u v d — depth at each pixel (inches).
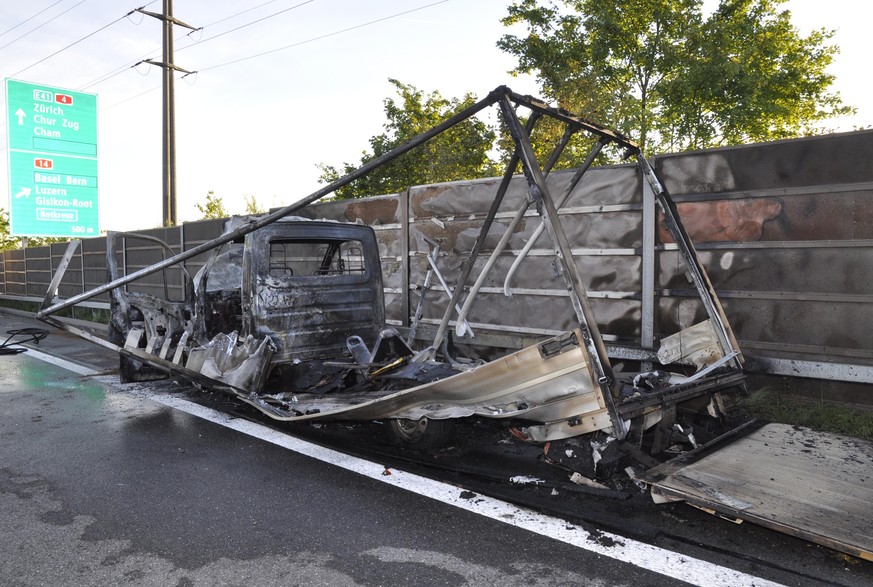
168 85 795.4
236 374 198.7
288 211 174.9
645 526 123.3
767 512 109.2
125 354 256.7
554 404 134.5
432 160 710.5
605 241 231.3
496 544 118.0
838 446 147.1
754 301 198.7
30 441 190.5
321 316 215.8
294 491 146.8
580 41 674.8
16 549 118.3
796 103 681.6
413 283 303.1
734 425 175.2
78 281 592.1
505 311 264.5
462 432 192.1
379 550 116.2
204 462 169.0
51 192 555.8
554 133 596.1
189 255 196.4
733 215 201.8
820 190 185.2
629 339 227.8
